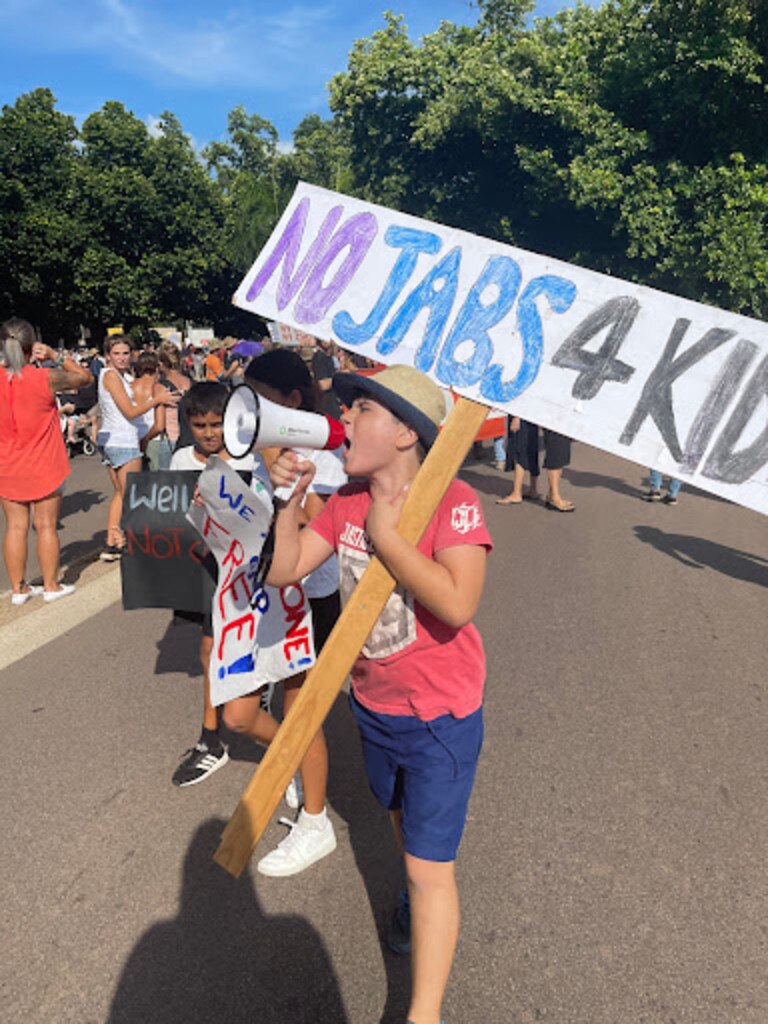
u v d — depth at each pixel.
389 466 1.82
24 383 5.16
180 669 4.37
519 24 22.30
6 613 5.29
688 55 15.62
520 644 4.74
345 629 1.79
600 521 8.01
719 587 5.85
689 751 3.51
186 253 38.84
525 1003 2.22
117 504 6.34
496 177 20.27
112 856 2.85
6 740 3.65
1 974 2.34
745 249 15.59
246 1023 2.17
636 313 1.90
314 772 2.73
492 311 2.02
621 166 17.02
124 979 2.32
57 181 35.47
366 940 2.46
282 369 2.69
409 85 20.62
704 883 2.68
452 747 1.92
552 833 2.95
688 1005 2.20
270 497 2.21
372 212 2.20
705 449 1.85
